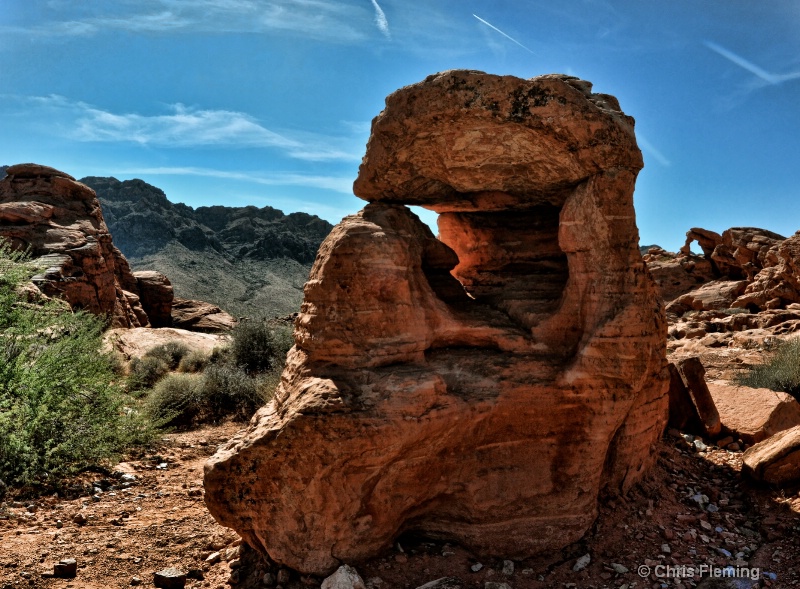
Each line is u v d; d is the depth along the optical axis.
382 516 4.23
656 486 5.35
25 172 19.22
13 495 5.82
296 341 4.79
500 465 4.55
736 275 27.47
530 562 4.46
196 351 13.98
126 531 5.18
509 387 4.44
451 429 4.26
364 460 3.99
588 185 4.54
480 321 4.85
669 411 7.04
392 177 4.93
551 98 4.37
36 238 17.05
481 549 4.50
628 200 4.55
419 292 4.67
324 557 4.08
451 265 5.42
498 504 4.52
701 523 4.85
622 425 4.92
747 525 4.90
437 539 4.62
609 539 4.59
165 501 6.00
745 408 7.33
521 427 4.53
